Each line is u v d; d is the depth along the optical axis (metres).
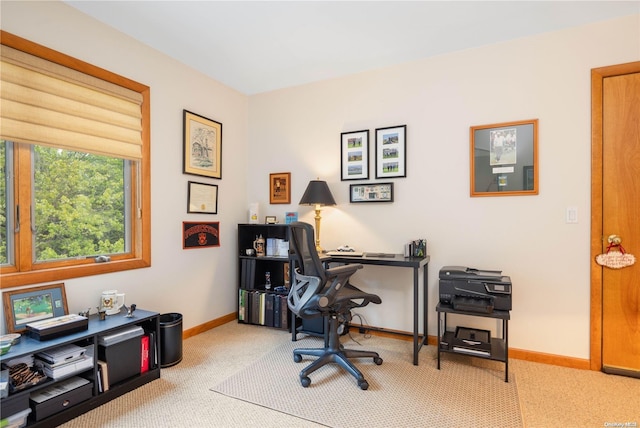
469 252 2.71
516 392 2.04
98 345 1.97
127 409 1.85
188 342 2.83
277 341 2.86
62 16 2.08
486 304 2.23
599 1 2.10
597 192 2.33
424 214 2.86
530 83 2.51
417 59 2.88
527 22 2.33
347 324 3.01
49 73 2.02
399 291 2.96
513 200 2.57
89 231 2.33
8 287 1.85
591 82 2.35
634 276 2.26
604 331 2.33
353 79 3.15
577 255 2.39
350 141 3.16
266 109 3.59
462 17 2.27
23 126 1.91
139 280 2.55
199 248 3.07
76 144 2.16
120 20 2.29
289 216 3.36
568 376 2.25
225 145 3.39
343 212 3.19
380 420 1.76
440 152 2.80
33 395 1.70
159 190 2.71
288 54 2.78
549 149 2.46
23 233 1.96
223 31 2.44
